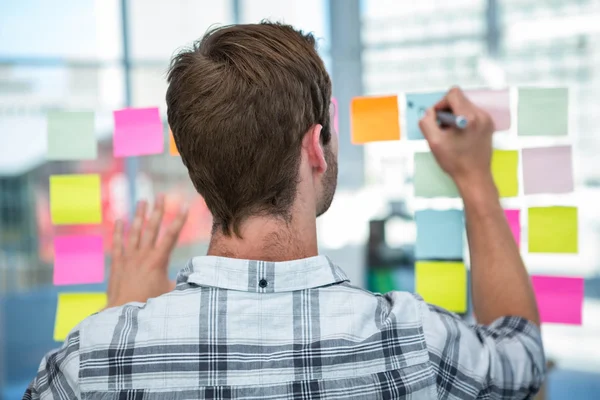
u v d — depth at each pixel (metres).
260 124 0.51
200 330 0.51
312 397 0.49
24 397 0.57
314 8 2.51
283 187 0.53
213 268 0.53
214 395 0.49
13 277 2.74
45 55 2.59
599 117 2.32
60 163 2.70
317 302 0.53
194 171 0.54
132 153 0.91
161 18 2.62
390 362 0.52
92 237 0.93
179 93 0.54
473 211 0.73
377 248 2.64
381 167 2.55
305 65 0.54
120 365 0.51
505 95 0.87
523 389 0.56
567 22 2.31
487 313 0.67
